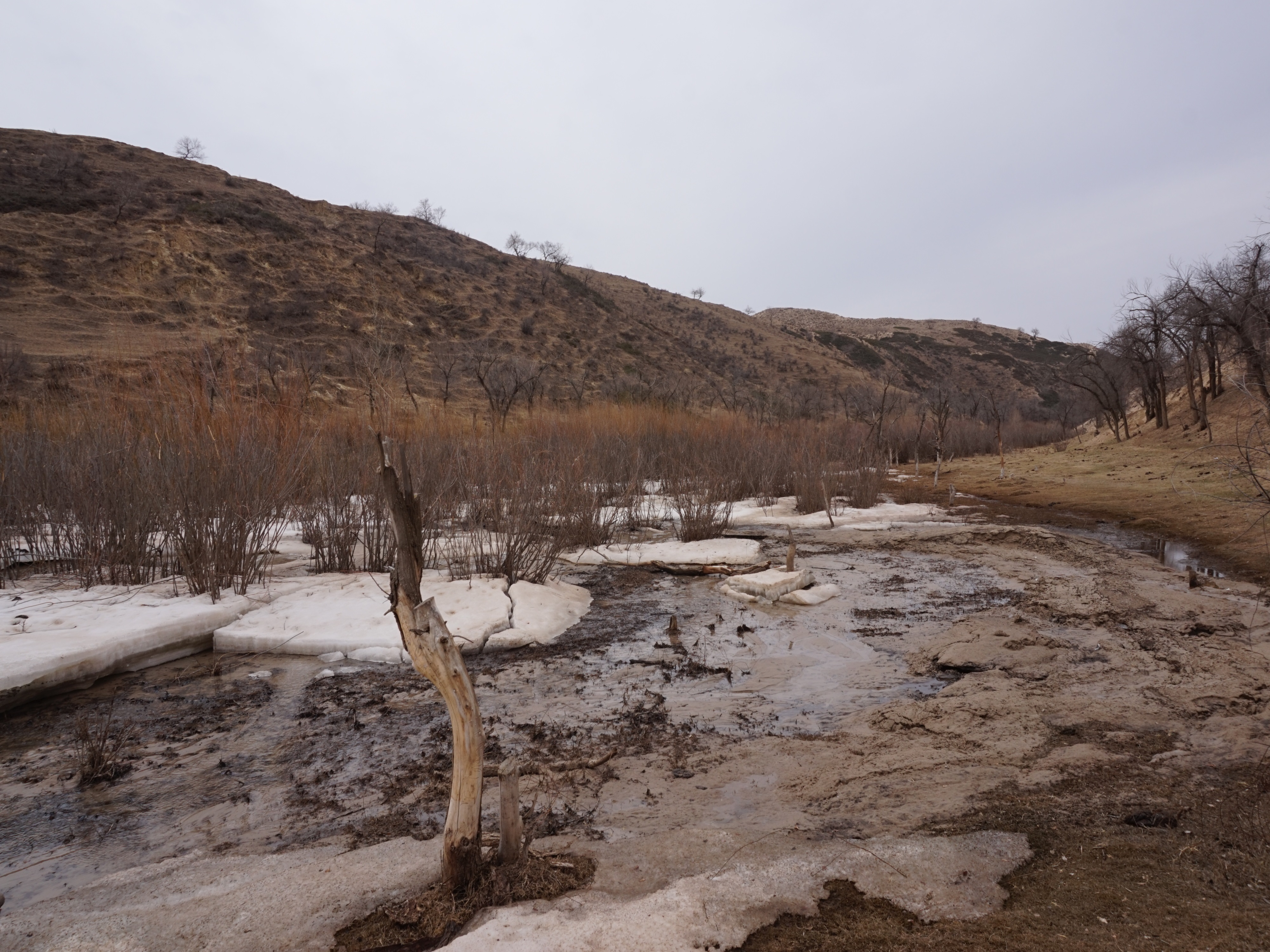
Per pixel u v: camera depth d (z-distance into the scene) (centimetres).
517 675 534
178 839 322
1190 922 223
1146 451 2319
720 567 859
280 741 425
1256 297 1877
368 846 309
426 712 464
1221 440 1911
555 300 6231
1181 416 2627
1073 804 311
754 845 281
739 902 240
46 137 5047
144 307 3425
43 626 555
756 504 1446
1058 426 4447
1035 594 748
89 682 510
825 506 1328
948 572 878
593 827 317
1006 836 283
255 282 4094
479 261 6366
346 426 1131
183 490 707
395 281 4988
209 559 664
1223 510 1180
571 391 4141
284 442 873
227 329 3269
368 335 2845
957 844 276
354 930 238
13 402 988
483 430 1384
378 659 560
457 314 5103
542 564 789
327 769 389
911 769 362
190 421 805
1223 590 754
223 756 407
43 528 791
